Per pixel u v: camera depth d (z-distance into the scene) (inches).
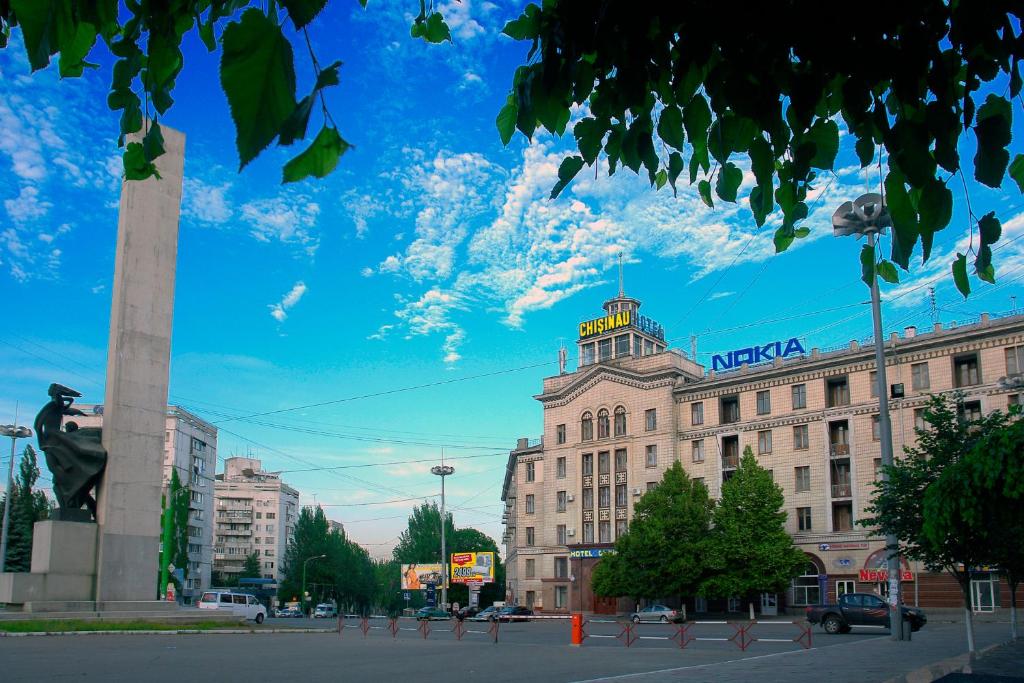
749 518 2164.1
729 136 140.4
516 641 1269.7
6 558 2423.7
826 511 2236.7
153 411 1416.1
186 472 3678.6
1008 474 572.1
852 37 124.5
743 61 128.7
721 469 2456.9
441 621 2393.0
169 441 3535.9
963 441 830.5
